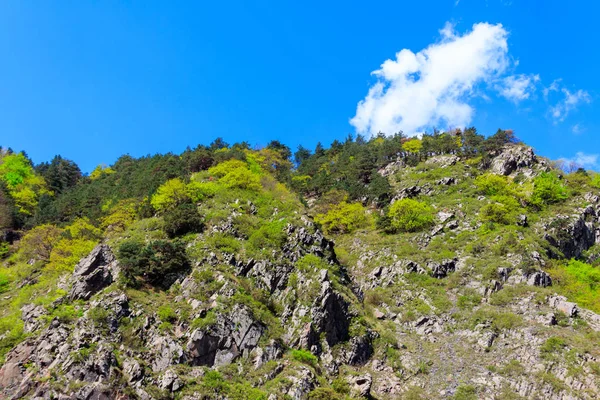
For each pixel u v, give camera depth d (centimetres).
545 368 4794
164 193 7181
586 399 4331
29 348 3909
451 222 8106
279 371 4294
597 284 6531
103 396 3503
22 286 6012
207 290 4850
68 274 5422
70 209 8656
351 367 4912
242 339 4478
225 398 3850
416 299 6469
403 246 7681
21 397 3453
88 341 3897
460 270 6856
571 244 7706
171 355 4109
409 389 4788
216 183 7906
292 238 6062
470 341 5528
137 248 5184
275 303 5172
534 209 8531
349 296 5709
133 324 4312
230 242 5822
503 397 4559
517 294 6069
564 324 5497
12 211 8612
